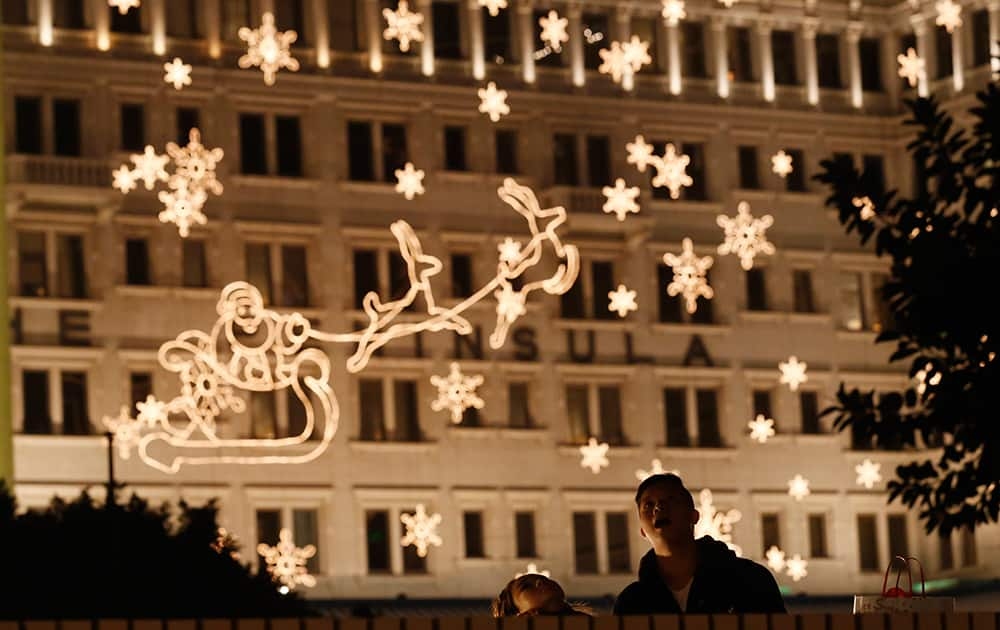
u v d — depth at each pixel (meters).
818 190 81.81
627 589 13.70
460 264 77.38
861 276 82.25
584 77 79.06
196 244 74.25
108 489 45.41
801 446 80.56
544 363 77.62
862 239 19.91
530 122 78.38
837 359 81.44
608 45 79.56
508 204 77.62
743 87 81.19
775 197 81.19
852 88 82.50
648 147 67.31
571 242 77.94
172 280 73.25
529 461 77.25
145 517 44.16
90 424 72.00
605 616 11.29
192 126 74.44
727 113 80.69
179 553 43.94
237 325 73.69
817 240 81.75
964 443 19.34
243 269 74.31
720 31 80.88
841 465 80.94
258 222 74.50
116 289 72.62
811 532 80.69
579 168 78.81
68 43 72.62
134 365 72.69
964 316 19.11
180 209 66.75
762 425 75.94
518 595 14.73
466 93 77.56
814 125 81.75
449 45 77.88
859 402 19.88
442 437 76.25
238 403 73.25
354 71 76.44
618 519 78.31
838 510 80.56
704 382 79.56
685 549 13.58
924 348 19.52
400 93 76.75
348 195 75.88
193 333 71.12
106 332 72.50
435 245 76.69
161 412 70.69
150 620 11.11
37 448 71.00
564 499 77.44
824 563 80.12
